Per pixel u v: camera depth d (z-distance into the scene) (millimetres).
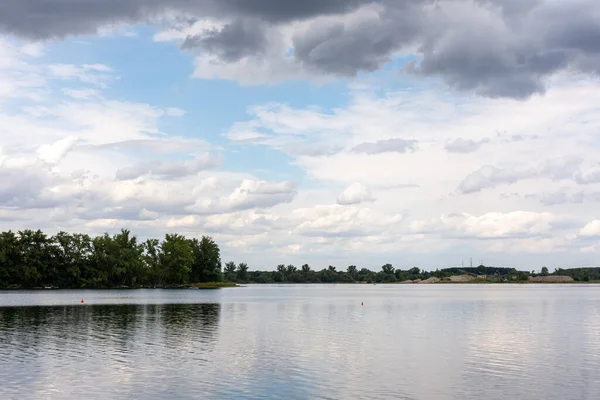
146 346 47469
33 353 43469
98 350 45125
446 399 29500
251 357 41750
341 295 186250
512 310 98625
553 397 30047
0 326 64562
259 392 30750
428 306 112375
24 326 64562
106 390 31094
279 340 51969
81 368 37156
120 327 63562
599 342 51219
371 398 29625
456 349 46406
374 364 39094
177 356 42125
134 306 107812
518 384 33000
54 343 49281
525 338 54219
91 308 100438
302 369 37062
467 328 64062
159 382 33031
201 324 67875
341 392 30844
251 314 86188
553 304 120562
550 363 39781
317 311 94938
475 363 39688
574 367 38250
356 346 48000
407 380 33906
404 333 58500
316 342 50625
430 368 37656
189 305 112750
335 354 43438
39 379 33781
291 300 142000
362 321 73500
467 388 31922
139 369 36844
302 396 29953
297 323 70062
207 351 44750
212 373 35625
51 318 76188
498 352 44875
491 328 64188
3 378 34062
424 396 30109
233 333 57688
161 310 95125
